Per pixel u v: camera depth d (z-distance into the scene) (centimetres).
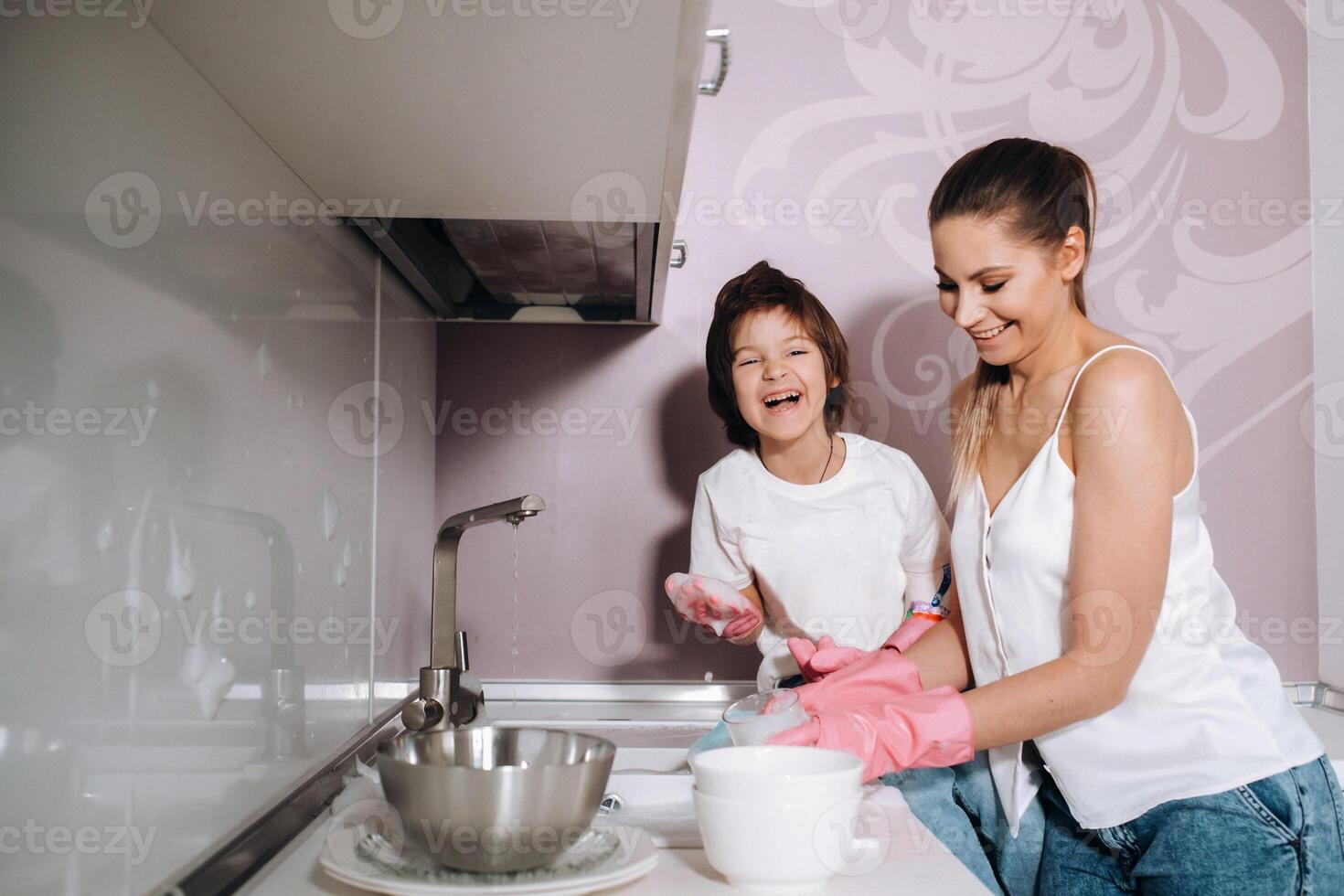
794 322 135
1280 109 180
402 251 125
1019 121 176
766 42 174
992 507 109
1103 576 91
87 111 55
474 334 168
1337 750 142
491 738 76
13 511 48
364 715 122
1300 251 179
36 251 50
